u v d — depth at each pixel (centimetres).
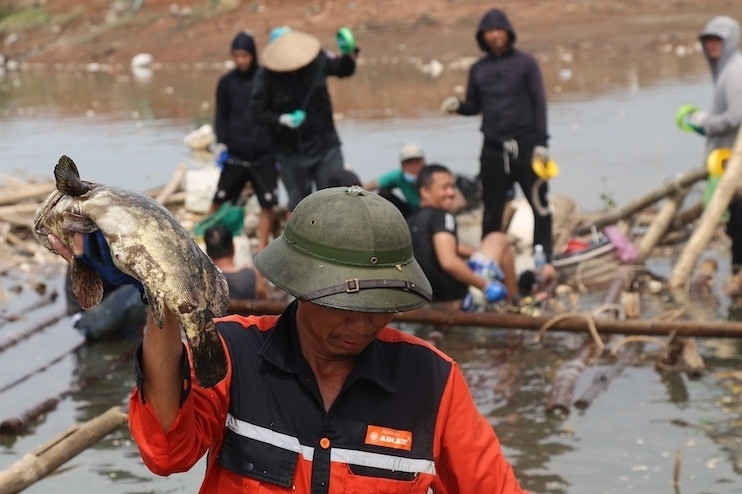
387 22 3161
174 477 608
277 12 3428
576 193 1270
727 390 704
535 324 805
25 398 739
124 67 3275
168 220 292
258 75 1056
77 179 293
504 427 662
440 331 853
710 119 1016
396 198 1023
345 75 1086
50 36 3722
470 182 1157
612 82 2139
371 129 1772
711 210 972
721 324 745
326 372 324
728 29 1001
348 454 321
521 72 1007
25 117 2167
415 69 2598
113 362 807
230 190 1122
